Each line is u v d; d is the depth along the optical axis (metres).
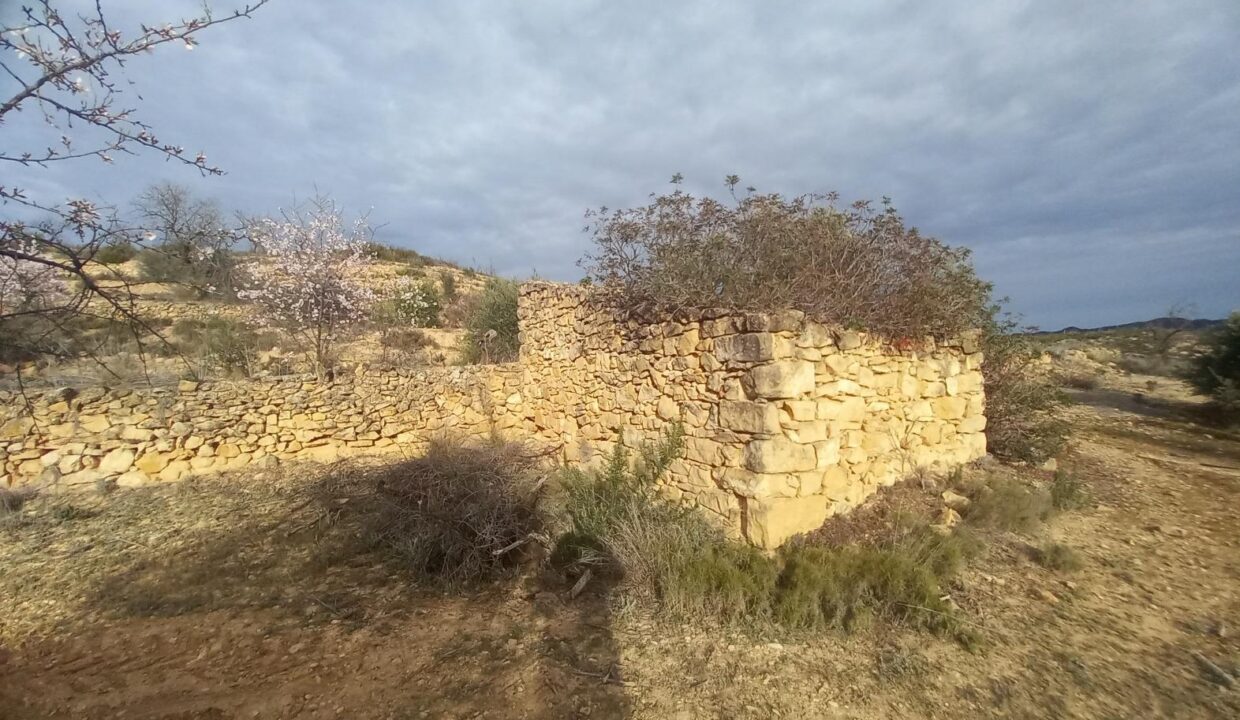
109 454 8.56
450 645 4.39
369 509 7.16
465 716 3.58
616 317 8.04
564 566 5.63
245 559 6.04
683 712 3.58
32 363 11.93
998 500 6.34
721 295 6.42
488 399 10.92
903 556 4.95
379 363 14.33
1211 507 7.21
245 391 9.43
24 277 2.91
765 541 5.44
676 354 6.82
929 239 6.90
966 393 7.86
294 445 9.59
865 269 6.61
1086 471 8.48
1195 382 13.91
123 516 7.36
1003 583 5.06
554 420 9.89
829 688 3.77
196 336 15.77
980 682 3.82
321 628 4.68
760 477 5.48
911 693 3.72
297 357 14.88
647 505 5.95
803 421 5.70
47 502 7.82
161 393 9.03
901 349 6.95
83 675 4.18
